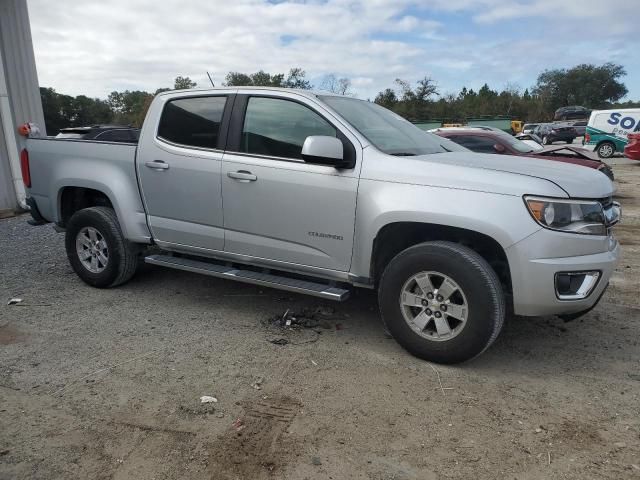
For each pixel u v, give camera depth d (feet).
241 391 11.24
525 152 32.99
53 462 8.93
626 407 10.71
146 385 11.46
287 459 9.04
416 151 13.92
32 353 13.01
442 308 12.03
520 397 11.07
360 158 12.89
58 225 18.85
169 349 13.28
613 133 77.36
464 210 11.54
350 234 13.03
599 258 11.61
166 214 16.05
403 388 11.39
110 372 12.05
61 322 14.99
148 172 16.07
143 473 8.68
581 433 9.82
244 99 14.76
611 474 8.68
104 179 16.92
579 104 310.45
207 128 15.23
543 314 11.65
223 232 15.05
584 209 11.43
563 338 14.06
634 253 23.58
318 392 11.20
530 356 12.99
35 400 10.84
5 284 18.45
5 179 32.19
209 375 11.93
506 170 12.00
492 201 11.41
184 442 9.48
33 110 33.40
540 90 310.86
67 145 17.90
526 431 9.88
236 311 15.94
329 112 13.51
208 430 9.84
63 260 21.67
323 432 9.80
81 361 12.59
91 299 16.96
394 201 12.24
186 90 15.88
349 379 11.76
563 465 8.92
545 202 11.14
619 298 17.21
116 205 16.75
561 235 11.16
